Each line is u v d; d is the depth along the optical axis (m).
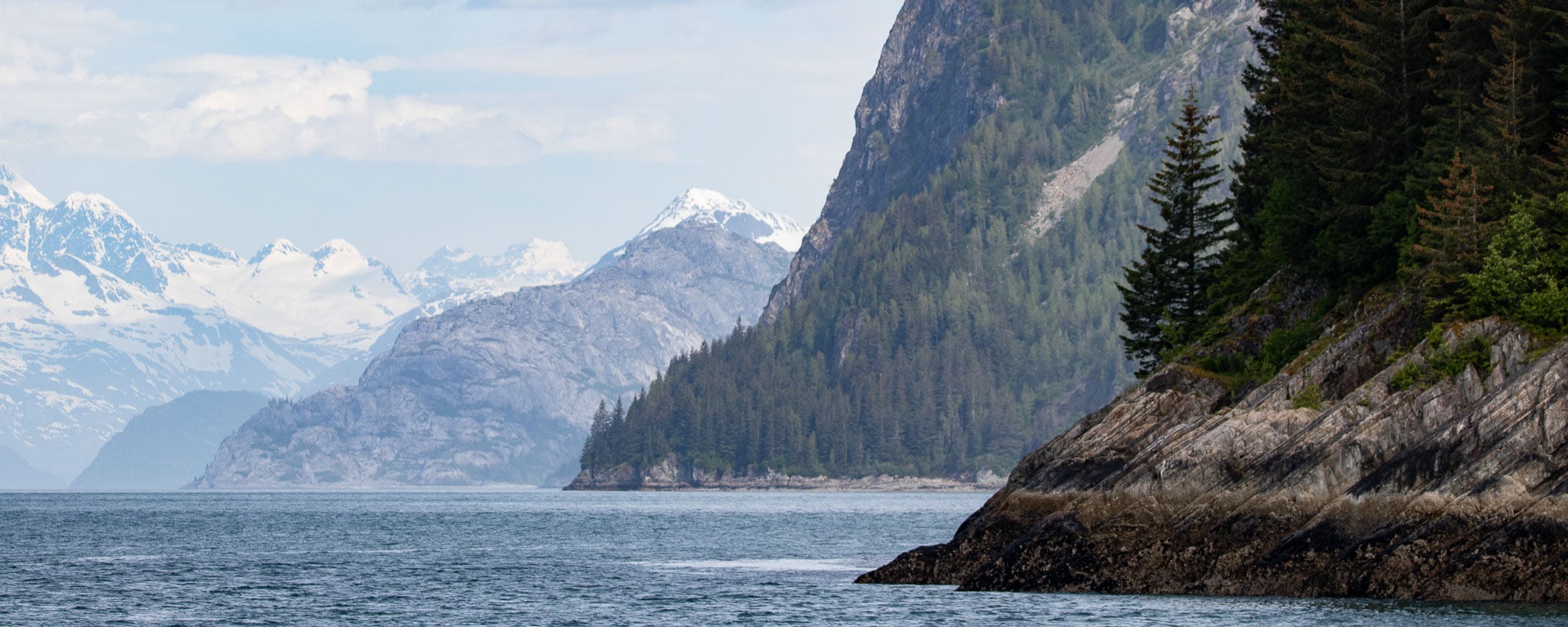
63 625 112.00
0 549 195.62
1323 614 96.06
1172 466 108.19
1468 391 104.50
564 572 154.00
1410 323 119.75
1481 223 122.25
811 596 124.75
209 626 111.25
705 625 109.06
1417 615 93.31
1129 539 107.81
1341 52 149.12
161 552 189.75
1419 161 137.00
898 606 110.19
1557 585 94.81
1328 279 142.38
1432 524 98.00
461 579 145.75
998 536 119.69
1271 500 104.00
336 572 154.88
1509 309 113.62
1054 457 125.44
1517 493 96.44
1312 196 147.62
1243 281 161.88
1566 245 117.94
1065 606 105.75
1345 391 119.19
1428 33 140.38
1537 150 132.25
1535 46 133.50
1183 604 102.69
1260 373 130.25
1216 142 184.00
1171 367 128.62
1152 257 183.00
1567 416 96.38
